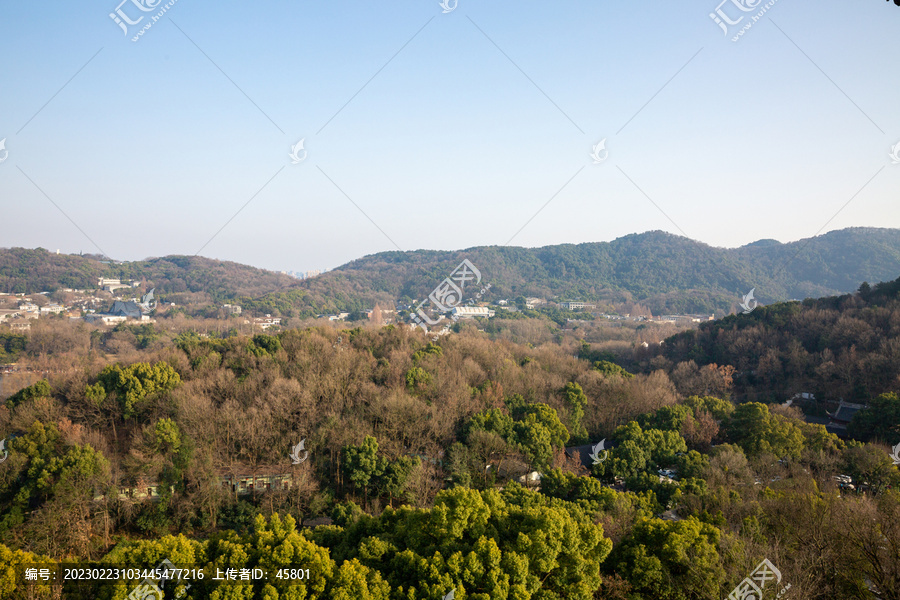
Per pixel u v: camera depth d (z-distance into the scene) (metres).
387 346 118.31
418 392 91.94
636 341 181.50
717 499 55.56
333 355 104.00
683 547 40.66
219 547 40.00
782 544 44.50
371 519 46.97
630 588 40.34
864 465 69.56
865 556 35.84
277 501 68.31
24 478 65.50
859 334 112.19
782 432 79.38
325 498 68.50
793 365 116.06
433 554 39.31
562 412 91.75
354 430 77.06
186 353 108.56
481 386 98.88
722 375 118.25
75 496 61.91
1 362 145.62
